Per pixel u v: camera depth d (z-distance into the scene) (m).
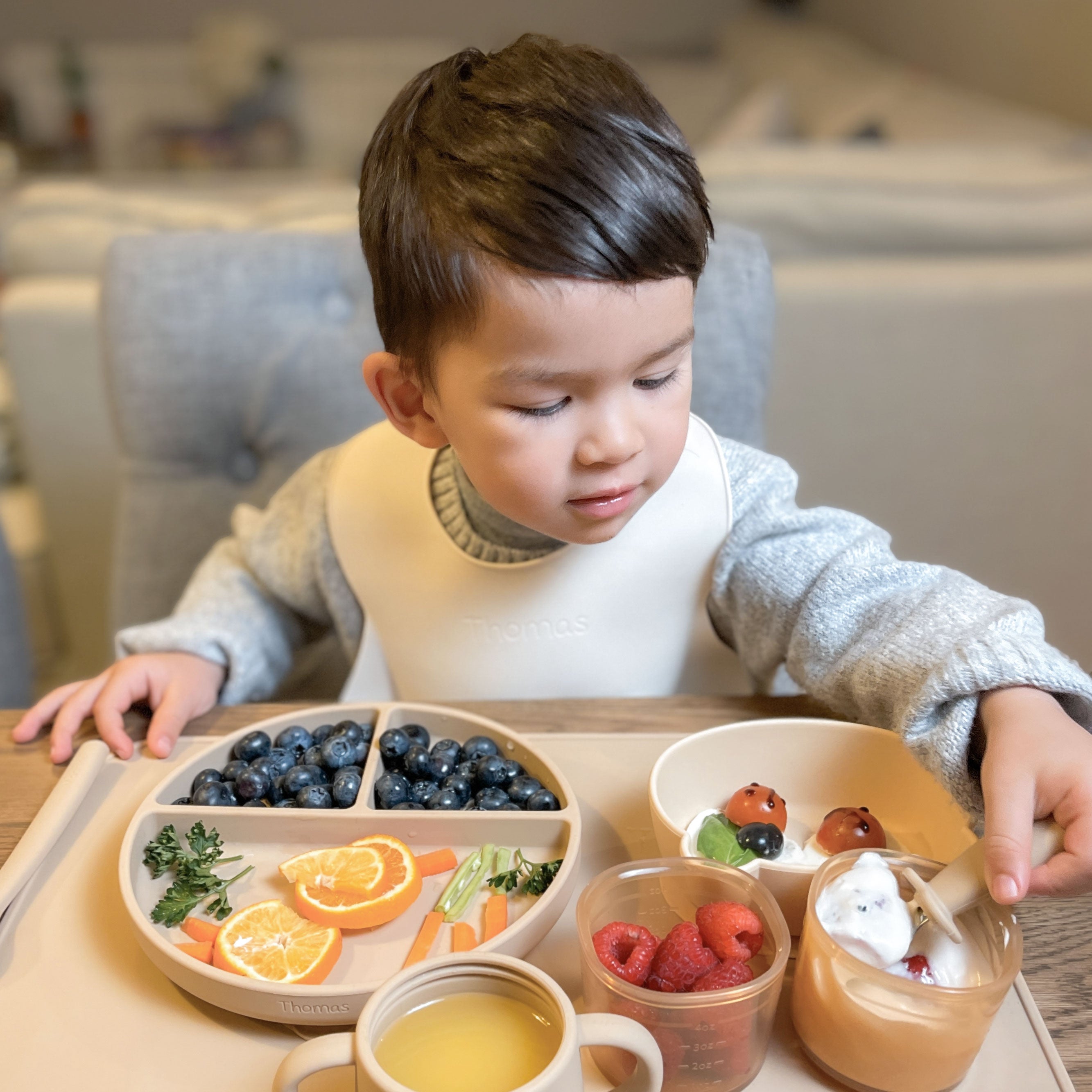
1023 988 0.52
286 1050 0.50
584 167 0.53
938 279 1.66
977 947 0.49
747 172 1.74
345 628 0.94
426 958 0.54
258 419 1.23
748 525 0.82
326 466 0.95
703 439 0.83
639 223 0.53
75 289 1.79
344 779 0.64
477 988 0.47
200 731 0.75
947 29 3.01
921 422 1.76
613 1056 0.47
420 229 0.57
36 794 0.68
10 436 2.32
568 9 4.91
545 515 0.61
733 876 0.51
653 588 0.85
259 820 0.61
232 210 1.87
